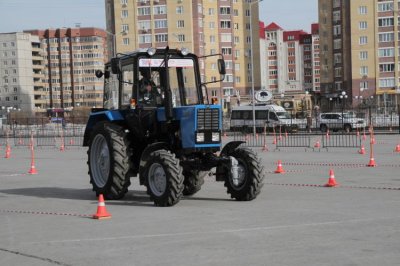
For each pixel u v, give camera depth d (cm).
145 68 1313
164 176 1212
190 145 1219
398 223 962
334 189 1457
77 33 13938
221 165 1252
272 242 841
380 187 1470
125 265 739
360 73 10025
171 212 1142
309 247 802
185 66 1330
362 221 989
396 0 9738
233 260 743
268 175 1831
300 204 1210
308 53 17350
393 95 9425
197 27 9725
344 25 10581
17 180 1920
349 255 749
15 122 6278
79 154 3173
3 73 13350
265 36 16575
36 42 13850
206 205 1227
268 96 3994
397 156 2444
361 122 4897
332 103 10744
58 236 948
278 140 3934
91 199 1411
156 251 811
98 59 13925
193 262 741
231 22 10431
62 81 14038
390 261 714
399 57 9762
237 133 5159
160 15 9675
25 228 1038
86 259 779
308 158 2470
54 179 1920
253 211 1127
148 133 1313
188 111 1225
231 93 10319
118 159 1309
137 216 1112
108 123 1366
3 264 770
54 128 6012
